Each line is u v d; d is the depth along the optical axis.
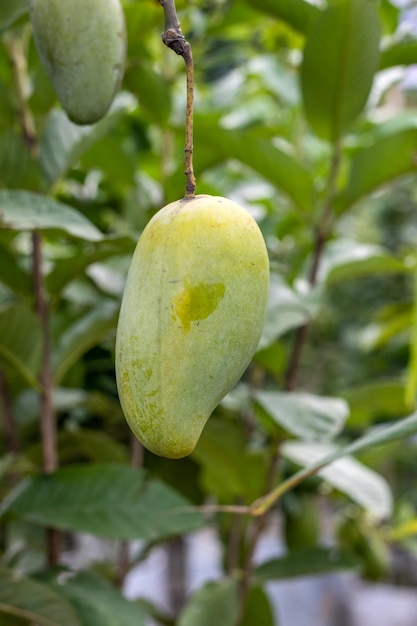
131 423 0.66
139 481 1.07
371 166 1.24
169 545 2.23
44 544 1.41
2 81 1.13
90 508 1.06
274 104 2.20
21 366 1.10
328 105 1.20
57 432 1.38
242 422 1.53
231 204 0.68
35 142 1.15
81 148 1.16
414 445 2.34
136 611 1.06
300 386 3.50
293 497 1.63
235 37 1.79
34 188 1.08
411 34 1.38
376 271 1.34
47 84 1.09
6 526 1.48
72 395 1.43
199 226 0.67
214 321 0.66
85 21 0.79
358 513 1.66
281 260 1.66
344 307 3.73
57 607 1.00
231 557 1.54
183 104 1.89
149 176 1.81
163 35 0.69
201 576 2.76
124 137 1.70
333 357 3.50
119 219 1.76
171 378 0.65
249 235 0.68
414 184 3.89
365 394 1.34
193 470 1.58
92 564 1.50
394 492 2.60
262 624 1.48
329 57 1.13
